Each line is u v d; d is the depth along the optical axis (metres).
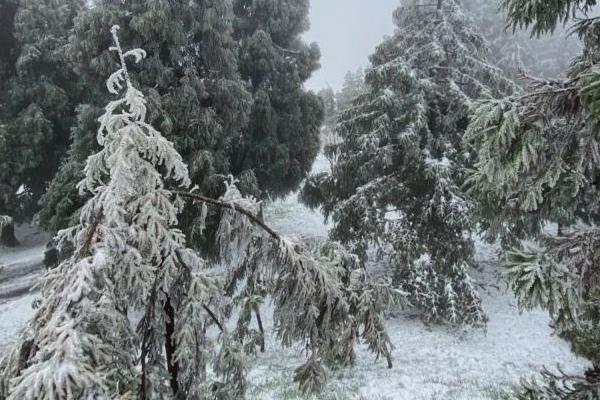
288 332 4.04
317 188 18.45
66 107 22.89
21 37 22.42
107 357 2.56
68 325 2.43
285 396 10.26
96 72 13.70
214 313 3.77
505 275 3.75
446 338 14.39
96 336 2.50
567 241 4.02
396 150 15.84
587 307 4.32
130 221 3.31
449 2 16.30
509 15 4.52
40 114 21.16
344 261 4.44
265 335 14.38
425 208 14.70
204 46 15.49
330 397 10.21
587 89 3.21
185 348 3.24
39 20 22.67
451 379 11.42
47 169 23.59
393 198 16.09
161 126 12.56
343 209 15.50
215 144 15.28
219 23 15.68
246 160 19.73
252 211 4.06
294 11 22.27
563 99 3.94
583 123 3.97
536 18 4.45
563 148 4.13
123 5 13.88
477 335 14.62
